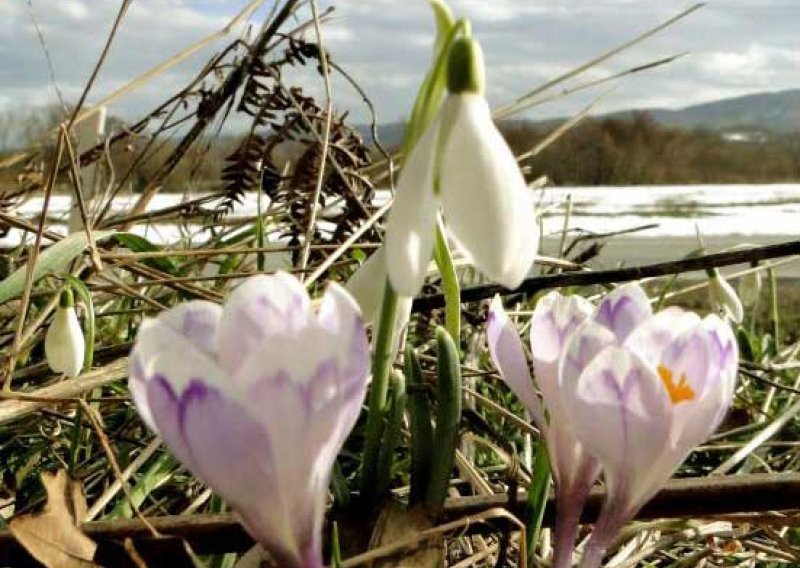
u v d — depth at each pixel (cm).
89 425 35
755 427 41
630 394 18
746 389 47
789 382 53
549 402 20
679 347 18
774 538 29
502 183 17
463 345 46
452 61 17
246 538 23
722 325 18
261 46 49
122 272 52
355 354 16
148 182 55
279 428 16
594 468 20
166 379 16
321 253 49
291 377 16
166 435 16
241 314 17
